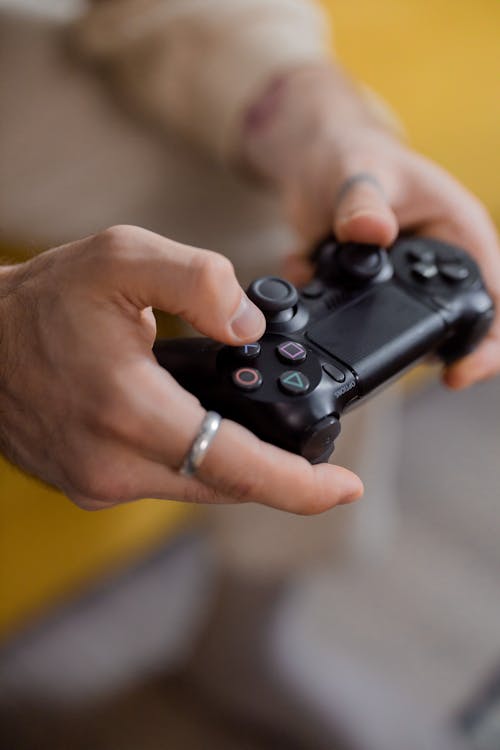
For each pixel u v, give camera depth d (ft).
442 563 3.40
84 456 1.49
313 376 1.53
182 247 1.45
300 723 2.89
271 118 2.13
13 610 2.69
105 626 3.21
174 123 2.31
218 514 2.74
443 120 3.31
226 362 1.54
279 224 2.43
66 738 2.86
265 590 2.93
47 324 1.48
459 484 3.70
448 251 1.78
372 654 3.11
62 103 2.39
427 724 2.86
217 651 3.01
